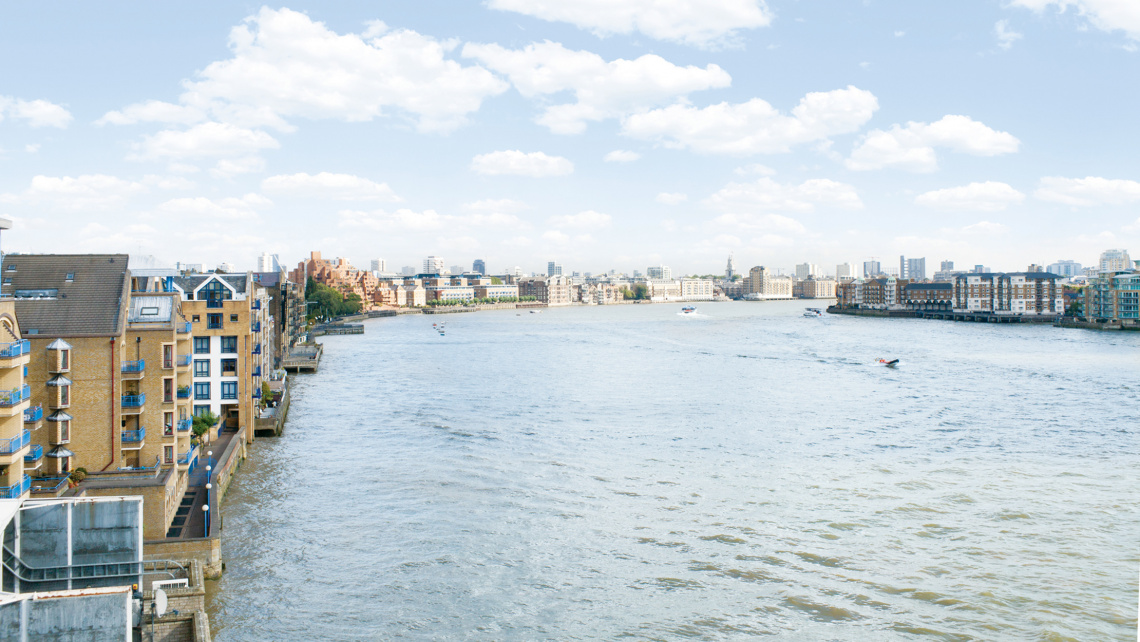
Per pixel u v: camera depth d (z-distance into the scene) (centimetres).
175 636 4703
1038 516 7344
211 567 6009
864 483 8412
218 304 10306
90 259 7388
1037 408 13062
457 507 7675
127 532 4359
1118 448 10050
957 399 14025
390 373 18588
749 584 5931
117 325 6894
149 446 7006
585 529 7050
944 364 19738
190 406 7962
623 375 17712
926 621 5372
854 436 10794
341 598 5700
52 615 3609
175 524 6488
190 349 7988
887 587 5866
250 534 6962
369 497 8025
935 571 6138
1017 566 6219
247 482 8612
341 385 16512
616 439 10644
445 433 11112
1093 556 6412
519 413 12744
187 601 4906
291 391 15675
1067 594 5734
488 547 6650
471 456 9706
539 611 5522
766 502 7762
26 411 6144
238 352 10362
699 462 9344
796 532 6956
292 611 5494
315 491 8250
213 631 5191
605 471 8938
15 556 4184
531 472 8925
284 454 9925
